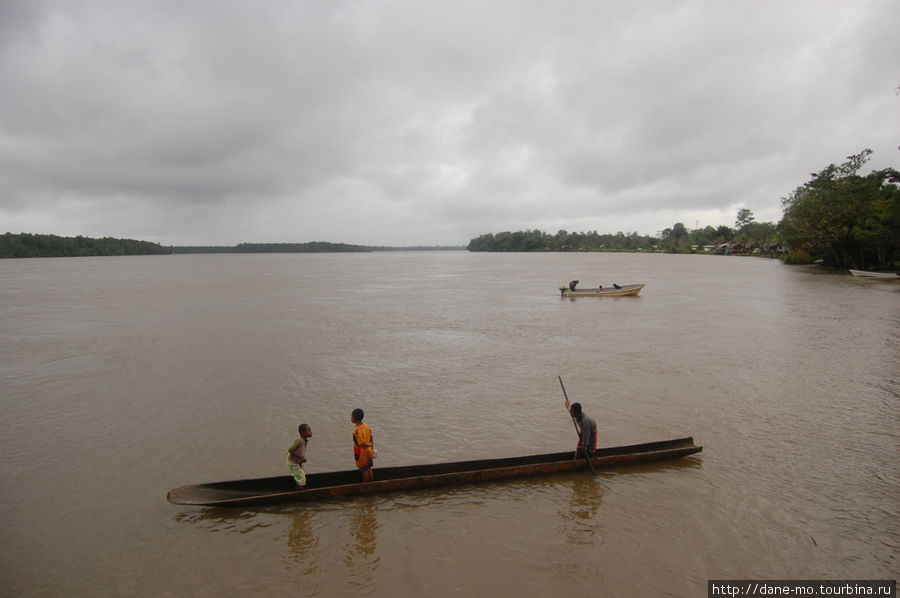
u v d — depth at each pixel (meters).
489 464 10.97
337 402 16.14
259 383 18.38
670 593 7.50
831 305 37.19
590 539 8.80
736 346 23.69
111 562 8.31
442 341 26.00
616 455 11.40
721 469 11.21
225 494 9.83
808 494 10.12
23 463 11.98
